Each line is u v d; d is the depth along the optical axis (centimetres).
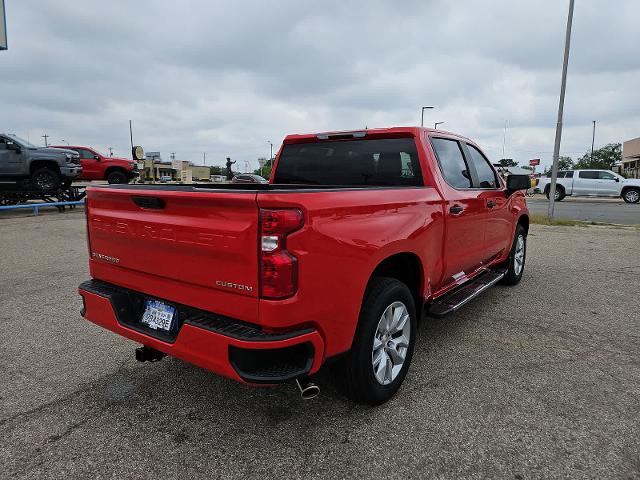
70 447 263
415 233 319
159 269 271
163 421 289
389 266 336
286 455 255
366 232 271
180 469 244
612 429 278
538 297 557
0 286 599
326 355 252
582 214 1756
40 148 1514
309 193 238
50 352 393
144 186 329
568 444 263
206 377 348
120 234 293
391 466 246
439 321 472
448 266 388
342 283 254
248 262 227
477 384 335
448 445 263
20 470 243
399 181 385
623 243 962
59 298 548
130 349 400
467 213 411
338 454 256
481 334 434
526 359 379
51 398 318
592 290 589
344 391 294
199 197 239
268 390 328
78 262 746
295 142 446
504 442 265
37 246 892
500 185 532
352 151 411
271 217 221
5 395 321
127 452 259
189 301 258
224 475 239
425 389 328
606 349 399
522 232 613
